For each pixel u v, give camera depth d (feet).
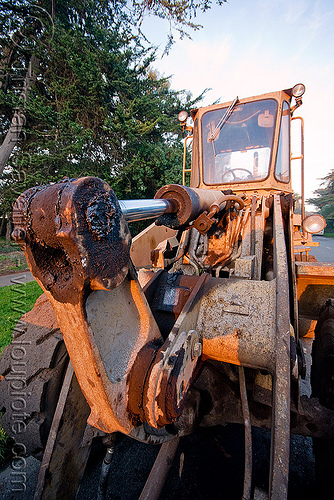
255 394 5.23
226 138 11.94
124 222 2.77
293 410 4.79
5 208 33.96
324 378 5.73
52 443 4.72
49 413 5.19
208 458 7.00
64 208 2.20
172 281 5.25
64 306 2.66
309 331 11.37
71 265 2.48
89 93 29.86
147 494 4.31
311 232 10.62
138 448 7.40
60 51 27.99
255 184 11.11
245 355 4.24
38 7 27.94
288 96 11.72
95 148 32.14
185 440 7.54
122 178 32.14
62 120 27.45
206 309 4.65
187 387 3.85
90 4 30.14
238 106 11.87
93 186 2.43
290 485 6.36
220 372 5.50
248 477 4.10
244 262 6.18
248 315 4.41
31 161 27.99
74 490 5.27
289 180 12.07
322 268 7.13
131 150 32.24
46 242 2.44
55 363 5.29
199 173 12.40
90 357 2.84
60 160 29.04
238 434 7.79
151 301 5.12
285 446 3.35
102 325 2.93
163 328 4.75
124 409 3.26
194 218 5.20
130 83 32.50
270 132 11.21
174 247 8.11
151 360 3.32
